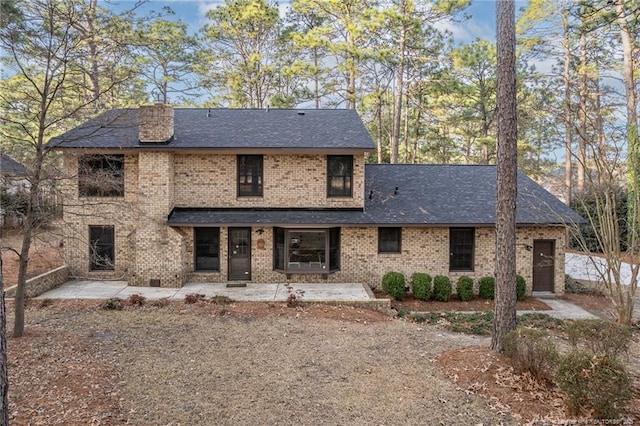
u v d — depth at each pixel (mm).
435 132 33312
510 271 8906
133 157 16172
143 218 15586
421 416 6535
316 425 6266
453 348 9781
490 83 29375
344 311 12695
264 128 17516
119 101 20328
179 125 17672
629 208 18641
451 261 16359
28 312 11852
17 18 9469
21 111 10984
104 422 6156
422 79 26969
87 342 9469
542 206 16484
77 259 16453
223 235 16359
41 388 7117
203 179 16484
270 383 7664
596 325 7492
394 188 18000
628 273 19547
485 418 6441
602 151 13867
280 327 11000
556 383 6891
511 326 8875
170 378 7766
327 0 25500
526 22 21000
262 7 28578
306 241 16203
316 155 16500
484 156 32188
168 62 25891
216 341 9805
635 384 7715
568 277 18547
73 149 14391
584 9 12664
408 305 14680
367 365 8602
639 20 13141
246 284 15953
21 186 10453
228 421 6340
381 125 36031
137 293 14547
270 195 16547
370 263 16344
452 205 16766
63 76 9633
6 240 19781
